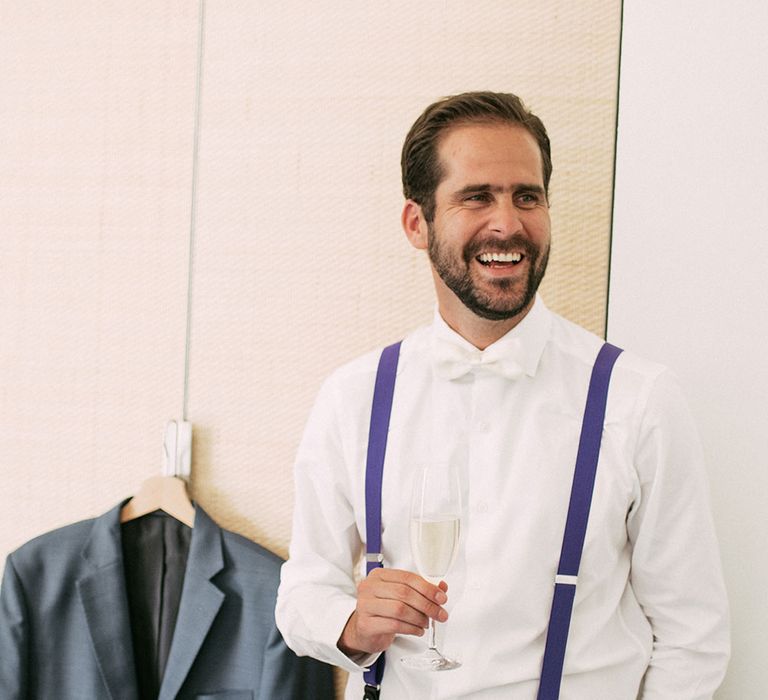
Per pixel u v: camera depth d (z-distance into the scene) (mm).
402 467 1458
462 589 1292
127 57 1973
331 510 1530
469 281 1389
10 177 2018
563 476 1372
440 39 1861
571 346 1469
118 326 1974
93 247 1984
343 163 1896
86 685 1820
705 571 1368
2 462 2012
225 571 1819
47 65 2002
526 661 1343
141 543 1891
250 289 1927
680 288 1674
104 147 1981
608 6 1818
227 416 1933
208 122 1943
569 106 1824
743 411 1635
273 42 1917
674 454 1354
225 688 1799
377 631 1300
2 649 1823
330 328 1901
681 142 1676
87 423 1982
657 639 1422
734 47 1650
